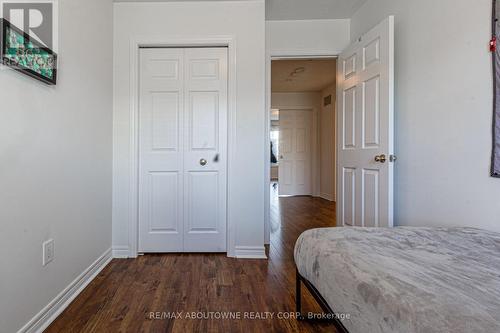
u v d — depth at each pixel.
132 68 2.45
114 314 1.56
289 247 2.77
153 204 2.55
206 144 2.54
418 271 0.88
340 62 2.80
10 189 1.24
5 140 1.21
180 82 2.53
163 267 2.23
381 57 2.11
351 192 2.57
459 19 1.59
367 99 2.30
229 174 2.49
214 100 2.54
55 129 1.58
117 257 2.46
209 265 2.28
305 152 6.59
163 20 2.46
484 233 1.32
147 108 2.53
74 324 1.47
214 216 2.56
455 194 1.63
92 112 2.05
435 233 1.32
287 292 1.82
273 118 9.69
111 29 2.41
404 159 2.06
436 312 0.66
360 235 1.30
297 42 2.96
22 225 1.31
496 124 1.39
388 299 0.75
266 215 2.91
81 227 1.88
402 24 2.08
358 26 2.77
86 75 1.96
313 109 6.48
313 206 5.07
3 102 1.20
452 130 1.64
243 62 2.46
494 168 1.40
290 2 2.62
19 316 1.29
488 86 1.43
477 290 0.75
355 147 2.50
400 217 2.10
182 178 2.54
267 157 2.94
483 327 0.59
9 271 1.23
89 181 2.01
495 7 1.38
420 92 1.89
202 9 2.46
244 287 1.89
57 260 1.59
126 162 2.47
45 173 1.48
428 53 1.82
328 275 1.07
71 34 1.75
